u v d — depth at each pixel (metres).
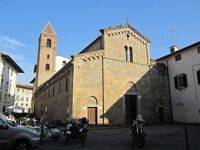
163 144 13.54
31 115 40.69
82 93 27.28
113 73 30.38
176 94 32.88
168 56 34.56
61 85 32.72
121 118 29.30
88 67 28.55
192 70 30.16
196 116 29.05
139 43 34.16
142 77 32.75
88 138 17.45
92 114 27.58
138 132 12.95
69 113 26.91
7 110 42.84
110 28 31.83
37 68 61.12
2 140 10.16
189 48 30.67
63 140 16.67
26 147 10.66
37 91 55.06
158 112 32.62
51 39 62.84
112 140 16.05
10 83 45.38
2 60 39.91
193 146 12.48
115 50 31.48
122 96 30.22
